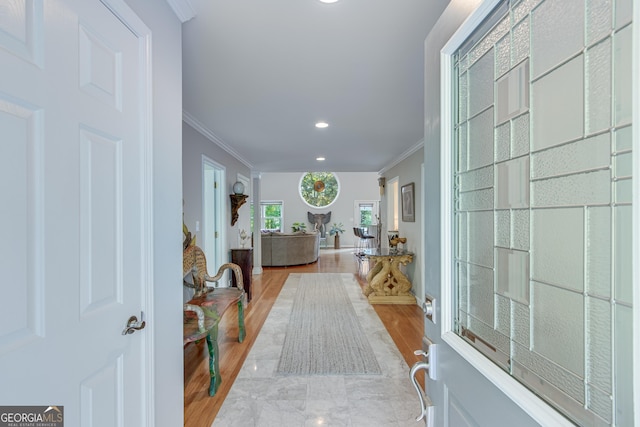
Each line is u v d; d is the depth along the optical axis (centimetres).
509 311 72
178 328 148
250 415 200
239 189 489
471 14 76
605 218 49
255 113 304
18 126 72
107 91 101
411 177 486
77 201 89
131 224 113
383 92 252
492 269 78
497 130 75
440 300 91
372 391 228
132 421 112
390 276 479
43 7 78
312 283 596
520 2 68
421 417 95
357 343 312
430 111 98
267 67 209
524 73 67
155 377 127
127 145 111
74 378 86
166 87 138
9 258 70
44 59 78
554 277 60
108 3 101
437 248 93
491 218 78
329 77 226
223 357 282
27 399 73
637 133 43
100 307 97
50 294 79
